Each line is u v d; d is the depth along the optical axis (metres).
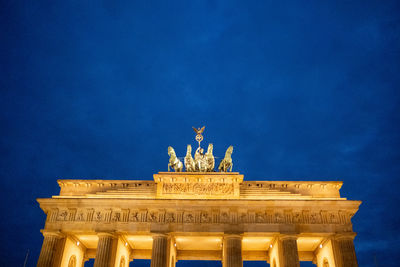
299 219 71.50
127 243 79.75
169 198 74.00
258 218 71.56
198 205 72.06
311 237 73.06
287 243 69.25
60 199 72.75
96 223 71.19
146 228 70.50
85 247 84.12
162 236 69.62
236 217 71.62
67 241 73.56
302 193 76.19
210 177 75.38
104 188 77.19
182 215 71.75
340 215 72.00
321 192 76.31
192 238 76.00
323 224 70.94
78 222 71.44
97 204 72.56
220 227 70.50
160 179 75.56
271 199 72.50
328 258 74.12
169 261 70.12
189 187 75.06
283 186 76.69
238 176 74.94
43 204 72.88
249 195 74.88
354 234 69.00
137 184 76.75
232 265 67.19
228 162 80.12
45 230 70.12
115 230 70.31
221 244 80.81
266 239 75.88
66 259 73.62
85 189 77.25
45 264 67.56
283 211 72.12
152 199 71.88
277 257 73.50
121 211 72.31
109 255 68.81
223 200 71.50
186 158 81.12
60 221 71.69
